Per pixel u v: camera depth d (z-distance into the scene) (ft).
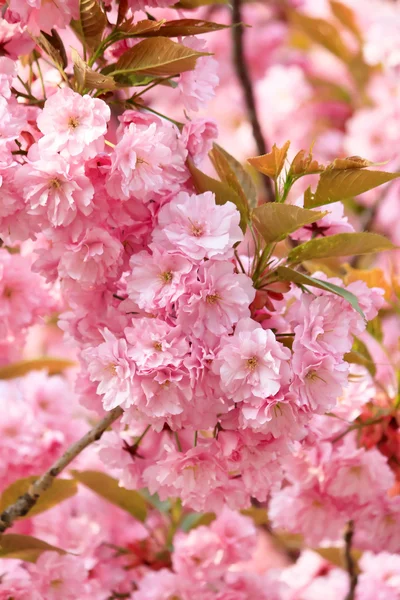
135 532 5.24
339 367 4.14
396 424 4.93
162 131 4.21
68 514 5.26
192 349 4.09
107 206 4.16
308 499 4.92
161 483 4.29
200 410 4.14
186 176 4.28
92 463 5.36
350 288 4.28
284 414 4.14
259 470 4.27
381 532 4.99
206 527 5.00
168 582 4.93
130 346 4.16
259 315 4.28
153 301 4.11
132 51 4.25
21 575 4.72
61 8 4.26
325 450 4.81
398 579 5.17
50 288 4.77
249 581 4.99
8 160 4.12
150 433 4.50
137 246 4.26
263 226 4.23
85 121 4.10
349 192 4.24
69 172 4.10
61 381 5.25
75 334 4.39
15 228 4.20
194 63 4.24
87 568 5.03
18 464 5.02
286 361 4.12
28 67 4.72
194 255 4.10
